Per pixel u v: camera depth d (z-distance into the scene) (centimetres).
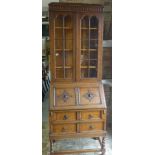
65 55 244
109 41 301
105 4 302
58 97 235
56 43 240
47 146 268
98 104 237
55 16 231
